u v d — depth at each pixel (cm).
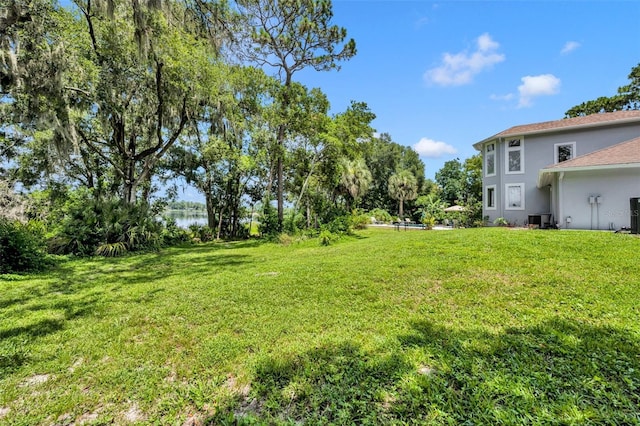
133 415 219
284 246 1343
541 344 283
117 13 1043
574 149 1370
